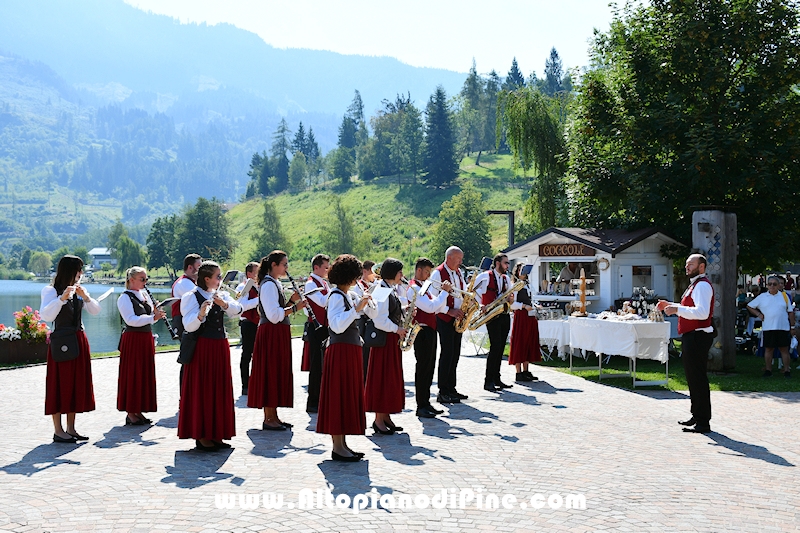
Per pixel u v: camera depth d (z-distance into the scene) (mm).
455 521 5953
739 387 13562
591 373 15188
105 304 70188
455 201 89375
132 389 9781
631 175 20891
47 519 5918
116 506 6270
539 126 29094
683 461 7941
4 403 11648
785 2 20156
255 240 125625
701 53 20234
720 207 15695
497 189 125312
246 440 8914
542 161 29359
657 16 21578
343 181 168500
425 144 143375
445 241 88375
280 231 118938
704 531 5762
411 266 95938
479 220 88250
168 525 5801
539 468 7594
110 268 196625
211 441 8367
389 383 9141
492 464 7746
